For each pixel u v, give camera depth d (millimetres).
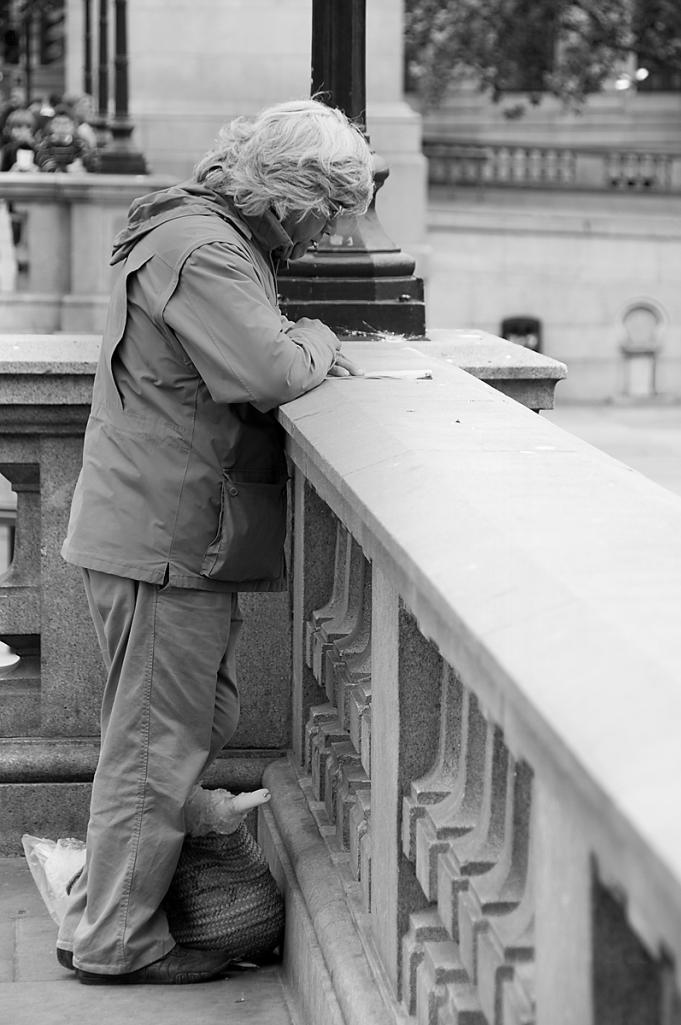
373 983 3484
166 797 4121
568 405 27234
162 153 26344
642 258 28734
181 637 4066
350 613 4660
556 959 2148
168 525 4012
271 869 4715
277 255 4172
